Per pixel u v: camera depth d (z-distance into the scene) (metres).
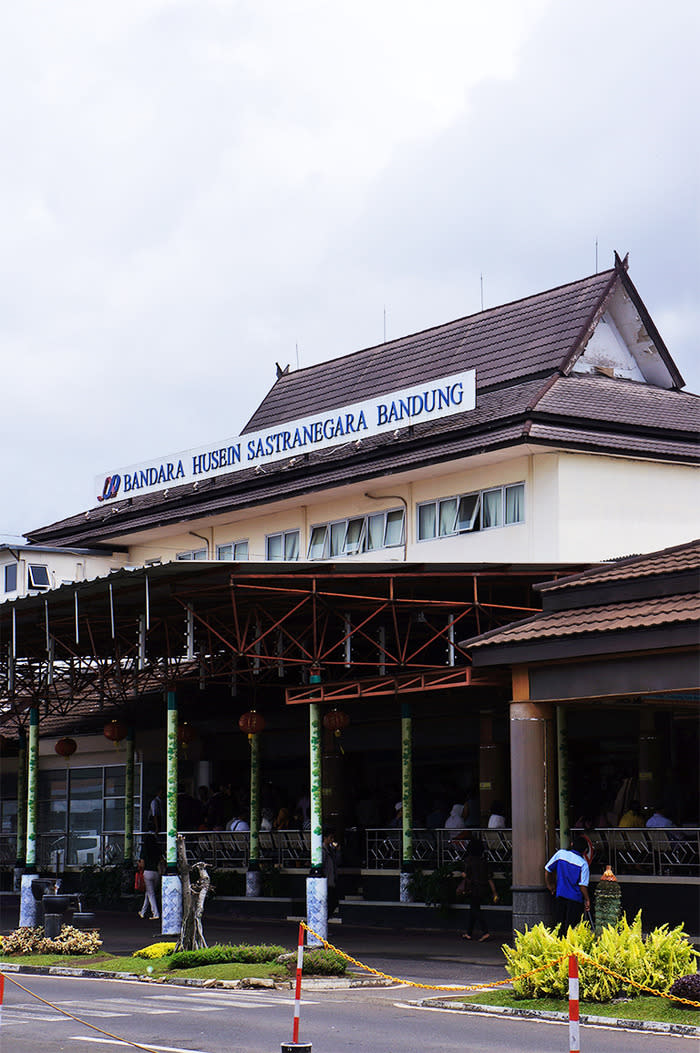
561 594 23.98
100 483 43.03
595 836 24.72
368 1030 15.41
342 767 35.38
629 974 16.58
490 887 26.14
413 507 33.56
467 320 39.78
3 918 33.94
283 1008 17.39
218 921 30.70
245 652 24.80
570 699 22.16
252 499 36.56
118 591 25.00
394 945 24.64
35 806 30.59
